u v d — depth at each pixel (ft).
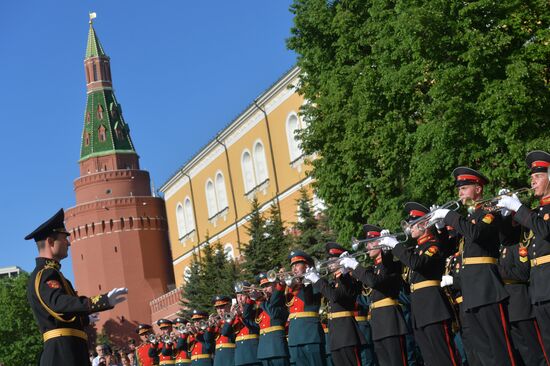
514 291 37.65
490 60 80.79
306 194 151.12
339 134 106.42
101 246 301.63
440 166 82.64
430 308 39.91
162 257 305.32
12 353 247.91
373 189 102.78
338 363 46.80
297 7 111.45
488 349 36.35
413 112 94.63
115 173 313.32
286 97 192.03
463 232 36.27
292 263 51.55
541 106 77.92
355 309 48.11
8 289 252.83
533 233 34.91
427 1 84.48
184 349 75.20
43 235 34.27
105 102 328.90
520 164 77.56
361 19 105.19
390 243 40.91
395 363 43.29
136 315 294.66
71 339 33.01
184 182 265.13
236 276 171.22
